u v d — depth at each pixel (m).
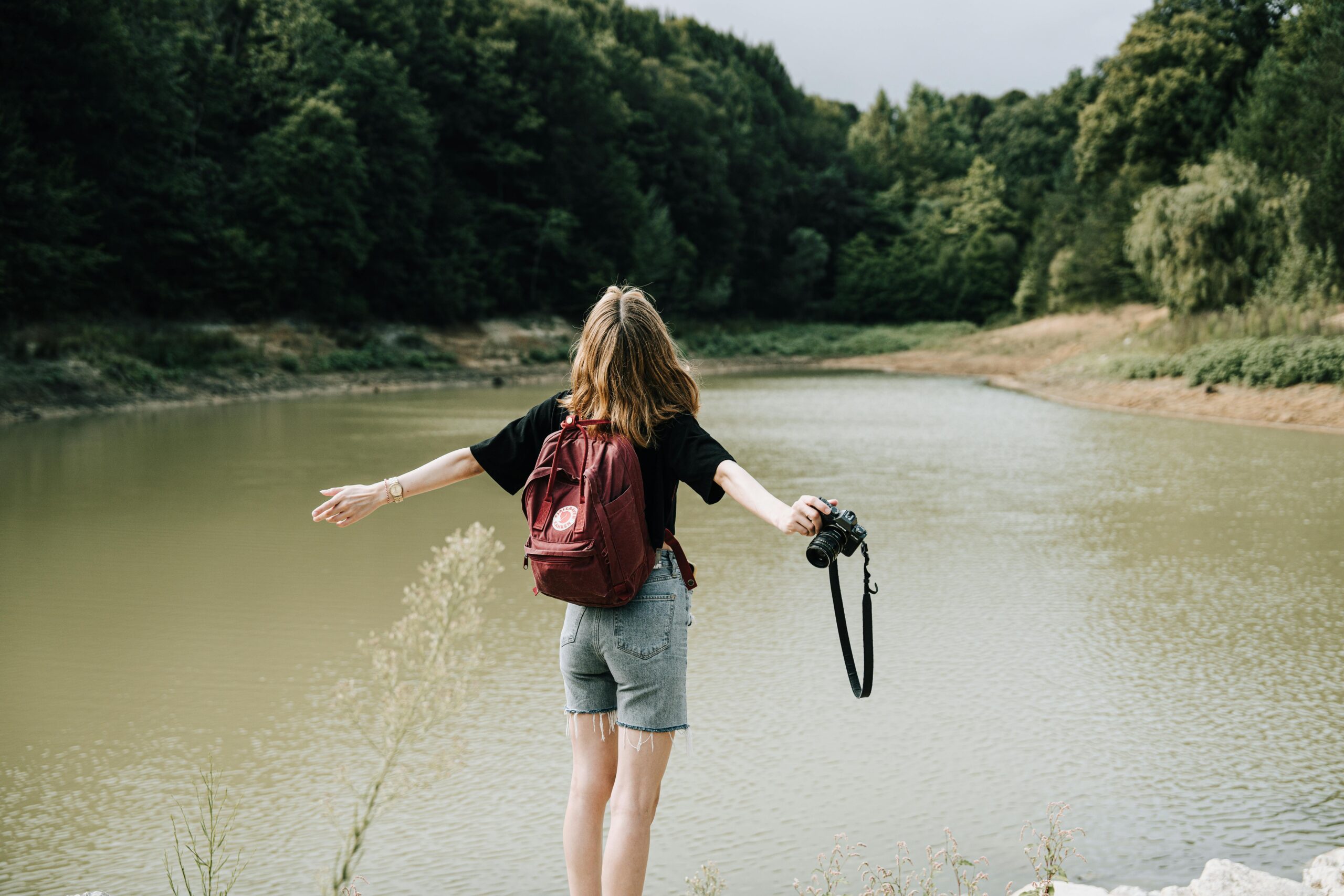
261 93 46.41
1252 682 6.18
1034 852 4.04
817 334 80.12
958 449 18.62
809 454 17.91
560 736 5.26
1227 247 34.00
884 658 6.66
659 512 2.36
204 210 41.69
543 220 62.12
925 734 5.34
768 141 95.75
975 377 47.75
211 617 7.52
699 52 106.44
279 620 7.45
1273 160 39.91
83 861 3.93
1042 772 4.87
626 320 2.34
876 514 11.99
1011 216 88.00
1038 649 6.83
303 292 46.16
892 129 119.94
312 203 45.47
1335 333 27.95
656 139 76.88
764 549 10.15
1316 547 10.15
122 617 7.53
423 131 52.19
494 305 56.84
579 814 2.41
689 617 2.40
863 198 97.94
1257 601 8.09
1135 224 37.22
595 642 2.34
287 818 4.33
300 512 11.83
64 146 35.25
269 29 46.66
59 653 6.66
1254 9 52.06
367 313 49.06
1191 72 52.28
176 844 3.54
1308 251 32.75
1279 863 3.97
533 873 3.89
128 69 36.06
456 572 1.74
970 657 6.69
